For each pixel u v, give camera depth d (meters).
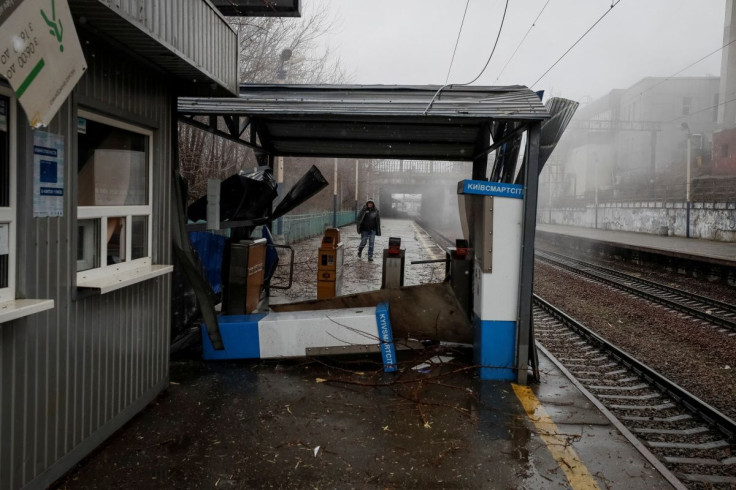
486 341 5.48
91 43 3.54
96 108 3.66
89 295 3.62
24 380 2.99
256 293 7.48
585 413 4.66
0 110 2.85
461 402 4.84
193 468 3.55
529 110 5.11
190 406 4.61
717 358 7.39
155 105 4.54
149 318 4.61
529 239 5.30
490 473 3.58
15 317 2.67
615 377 6.33
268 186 7.98
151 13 3.47
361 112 5.20
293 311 6.89
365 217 15.85
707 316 10.00
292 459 3.70
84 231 3.72
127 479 3.39
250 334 5.75
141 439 3.96
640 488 3.45
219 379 5.30
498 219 5.39
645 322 9.79
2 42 2.14
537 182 5.28
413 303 6.61
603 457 3.85
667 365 7.04
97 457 3.67
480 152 7.32
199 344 6.43
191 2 4.13
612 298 12.49
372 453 3.82
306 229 25.31
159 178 4.66
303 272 13.88
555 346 7.80
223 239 7.31
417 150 8.23
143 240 4.58
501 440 4.08
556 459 3.80
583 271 17.59
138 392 4.42
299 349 5.73
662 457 4.22
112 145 4.04
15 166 2.94
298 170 28.22
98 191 3.87
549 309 10.43
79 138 3.61
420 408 4.65
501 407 4.74
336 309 6.33
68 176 3.37
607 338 8.52
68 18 2.63
